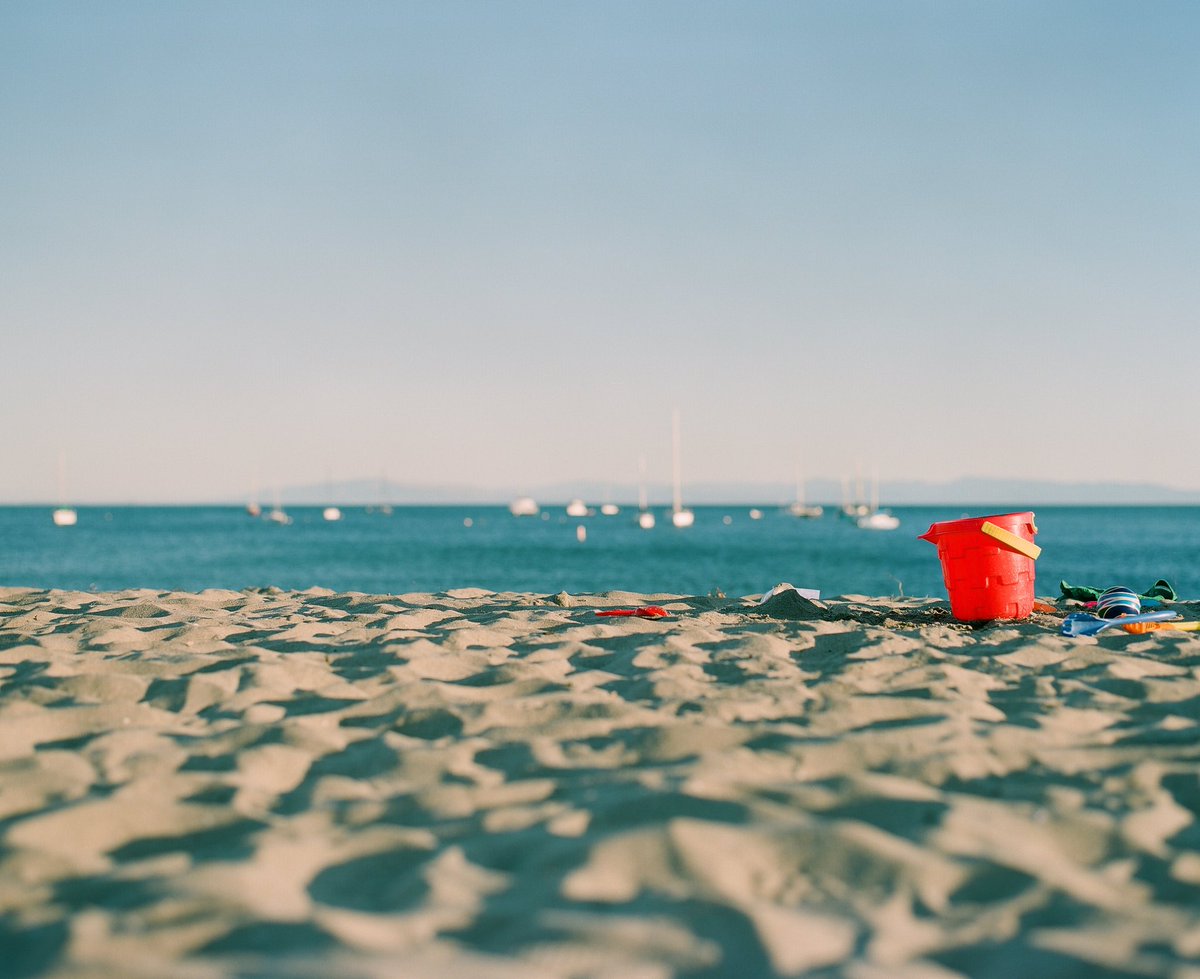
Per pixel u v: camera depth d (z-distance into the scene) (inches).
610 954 36.7
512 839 48.6
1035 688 75.5
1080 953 37.2
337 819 53.1
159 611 103.2
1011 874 44.8
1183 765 60.8
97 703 72.0
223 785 57.4
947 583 101.3
